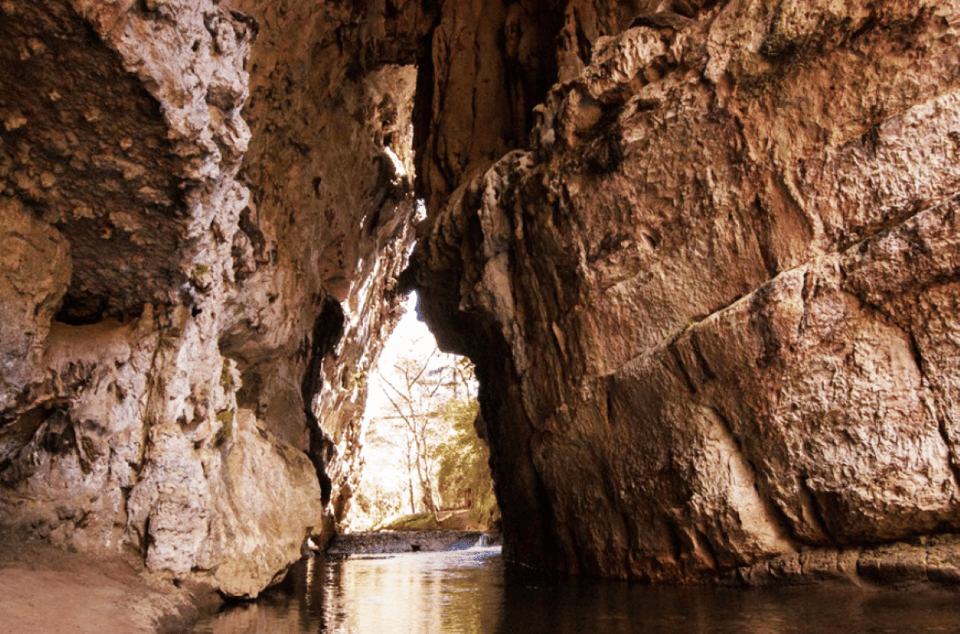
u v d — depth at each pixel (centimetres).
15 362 593
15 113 550
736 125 838
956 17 689
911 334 693
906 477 673
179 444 709
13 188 590
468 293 1248
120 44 520
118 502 678
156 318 727
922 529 671
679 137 888
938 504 655
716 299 857
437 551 2050
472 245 1261
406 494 4162
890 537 688
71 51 517
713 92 858
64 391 653
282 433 1602
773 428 765
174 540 689
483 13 1560
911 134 706
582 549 1031
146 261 691
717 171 857
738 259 838
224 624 618
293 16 1358
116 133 581
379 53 1669
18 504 630
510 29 1480
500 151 1466
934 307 677
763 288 779
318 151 1603
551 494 1067
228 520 809
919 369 686
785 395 756
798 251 779
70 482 657
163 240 677
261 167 1372
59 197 619
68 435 666
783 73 800
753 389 786
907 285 691
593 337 982
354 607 734
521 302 1146
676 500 863
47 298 626
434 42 1591
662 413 881
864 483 695
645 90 924
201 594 714
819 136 771
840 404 719
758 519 780
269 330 1342
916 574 652
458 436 3184
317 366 1778
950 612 541
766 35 805
